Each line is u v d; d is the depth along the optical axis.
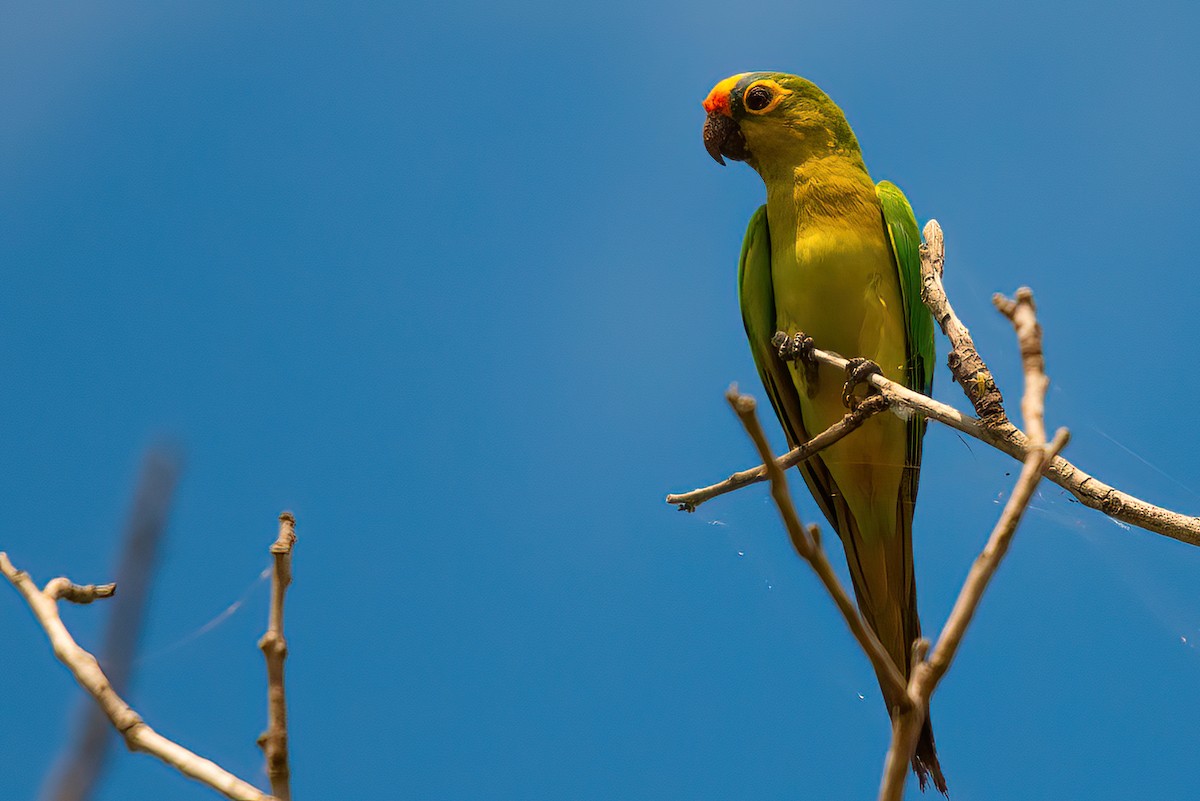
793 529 2.80
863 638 2.83
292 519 3.70
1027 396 3.34
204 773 3.08
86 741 3.07
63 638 3.27
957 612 2.91
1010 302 3.55
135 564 3.07
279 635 3.47
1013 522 2.96
